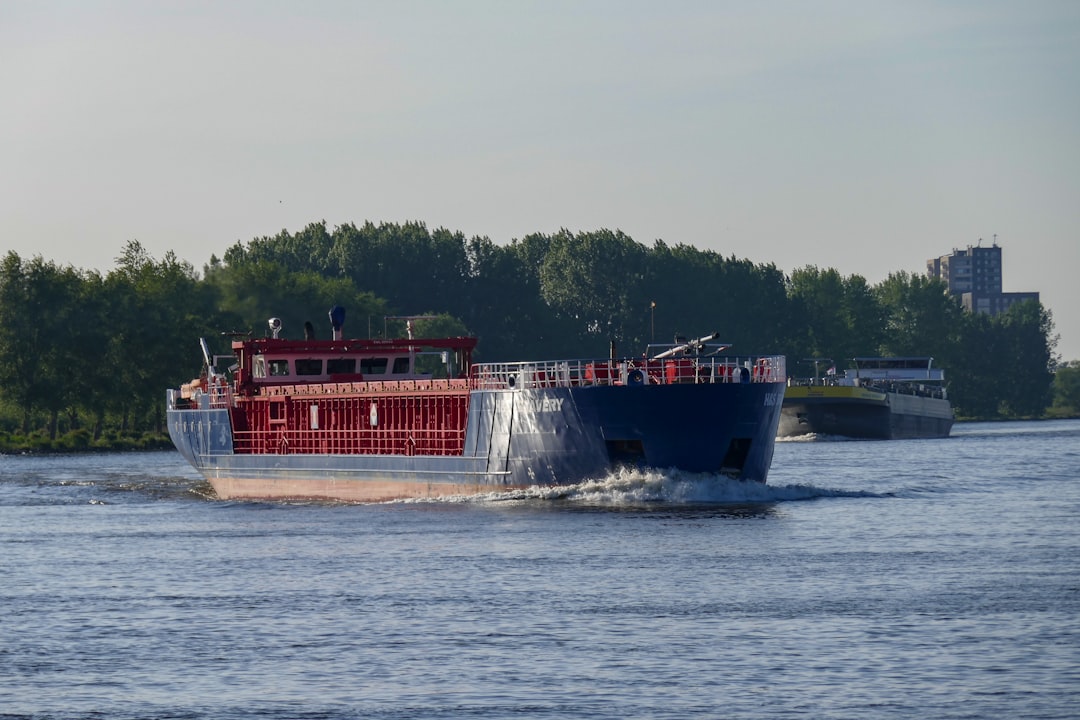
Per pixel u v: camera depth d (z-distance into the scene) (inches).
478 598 7342.5
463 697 5590.6
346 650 6338.6
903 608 6899.6
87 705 5615.2
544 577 7869.1
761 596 7244.1
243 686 5821.9
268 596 7578.7
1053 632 6368.1
